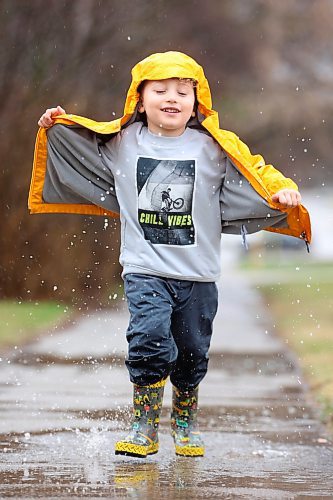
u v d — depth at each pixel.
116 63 39.34
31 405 15.20
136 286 11.39
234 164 11.59
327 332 28.36
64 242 38.88
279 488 10.07
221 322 33.59
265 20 69.44
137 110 11.85
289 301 42.53
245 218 11.61
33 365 20.48
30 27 36.62
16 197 37.44
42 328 28.84
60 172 11.87
